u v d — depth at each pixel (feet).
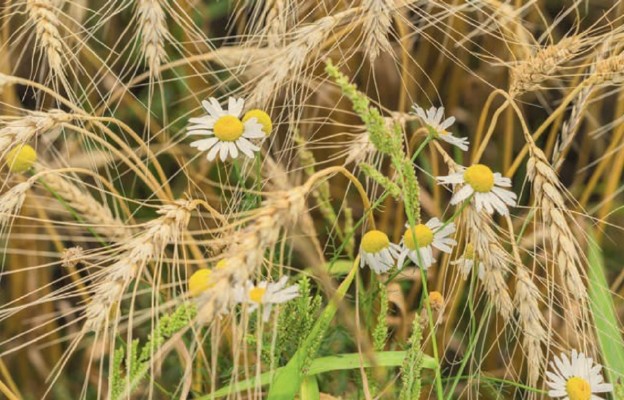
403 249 2.69
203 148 2.72
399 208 3.12
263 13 2.96
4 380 3.26
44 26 2.89
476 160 2.82
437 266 3.10
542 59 2.82
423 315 2.81
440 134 2.69
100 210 2.87
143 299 3.06
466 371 3.11
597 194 3.45
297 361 2.64
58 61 2.88
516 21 3.12
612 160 3.30
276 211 2.42
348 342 2.92
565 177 3.49
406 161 2.56
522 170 3.36
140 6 2.89
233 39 3.41
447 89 3.44
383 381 2.76
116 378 2.55
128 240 2.65
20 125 2.71
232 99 2.76
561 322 3.11
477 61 3.44
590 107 3.36
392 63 3.36
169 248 3.06
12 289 3.25
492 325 3.12
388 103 3.39
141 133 3.39
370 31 2.84
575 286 2.71
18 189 2.72
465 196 2.65
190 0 3.25
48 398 3.21
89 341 3.19
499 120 3.41
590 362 2.67
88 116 2.76
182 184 3.31
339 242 3.19
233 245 2.46
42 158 3.09
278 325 2.62
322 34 2.85
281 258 2.61
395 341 3.01
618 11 3.24
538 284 3.15
